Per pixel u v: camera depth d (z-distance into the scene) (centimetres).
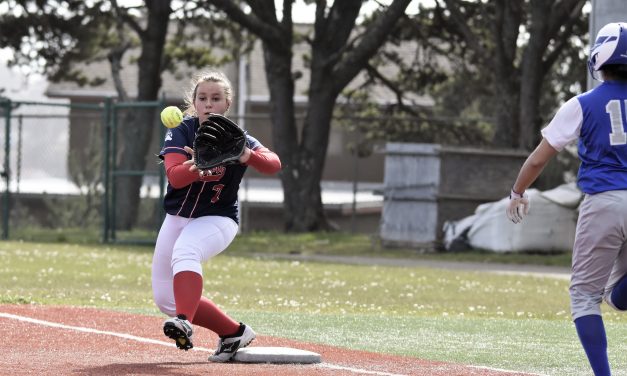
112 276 4350
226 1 7788
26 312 2656
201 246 1819
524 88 7544
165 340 2217
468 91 11412
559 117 1662
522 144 7531
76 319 2544
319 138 8394
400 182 6906
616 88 1659
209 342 2220
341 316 2942
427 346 2333
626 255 1678
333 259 6112
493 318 3089
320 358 1961
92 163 7888
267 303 3416
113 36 9800
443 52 9194
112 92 12400
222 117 1750
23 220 7962
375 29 8056
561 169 7719
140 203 7975
